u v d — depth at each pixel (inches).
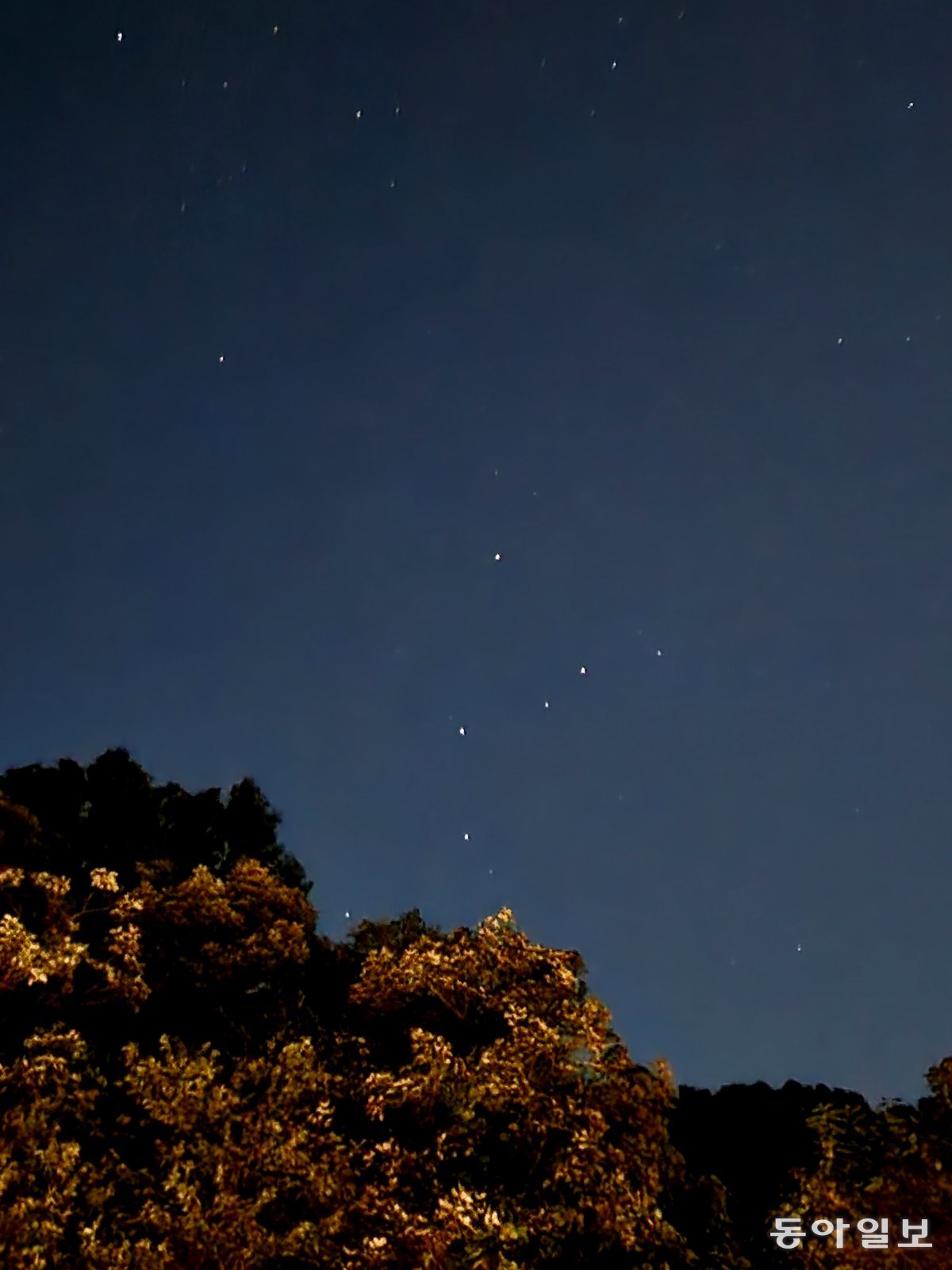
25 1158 395.9
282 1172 415.5
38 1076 423.5
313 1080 450.6
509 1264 384.2
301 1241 399.9
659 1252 421.4
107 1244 386.0
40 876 511.2
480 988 478.3
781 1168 518.0
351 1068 490.6
